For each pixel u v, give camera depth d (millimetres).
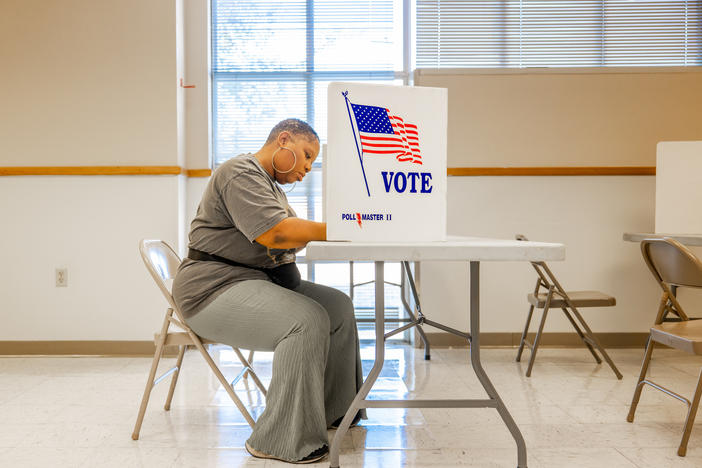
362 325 3945
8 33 3395
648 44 3850
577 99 3625
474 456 1866
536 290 3180
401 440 2010
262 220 1741
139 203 3420
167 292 2049
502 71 3619
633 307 3648
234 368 3121
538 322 3660
